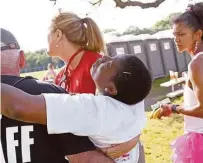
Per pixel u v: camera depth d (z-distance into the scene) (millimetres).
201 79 2209
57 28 2133
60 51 2164
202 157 2416
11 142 1201
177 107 2479
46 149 1229
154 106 2652
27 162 1214
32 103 1118
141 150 1651
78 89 2059
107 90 1325
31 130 1213
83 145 1253
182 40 2535
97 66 1390
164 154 5688
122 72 1303
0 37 1229
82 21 2172
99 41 2178
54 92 1282
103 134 1262
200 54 2240
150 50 18047
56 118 1160
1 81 1217
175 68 20234
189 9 2545
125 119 1306
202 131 2416
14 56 1260
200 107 2266
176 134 7016
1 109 1077
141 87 1323
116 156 1333
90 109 1225
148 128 7488
